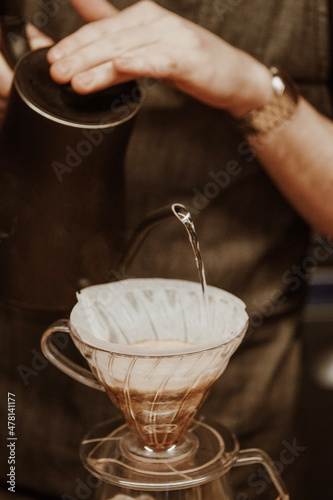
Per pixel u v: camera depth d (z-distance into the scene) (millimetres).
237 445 827
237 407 1274
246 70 1029
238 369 1265
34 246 888
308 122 1102
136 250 890
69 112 857
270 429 1299
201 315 840
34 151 856
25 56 906
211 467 797
